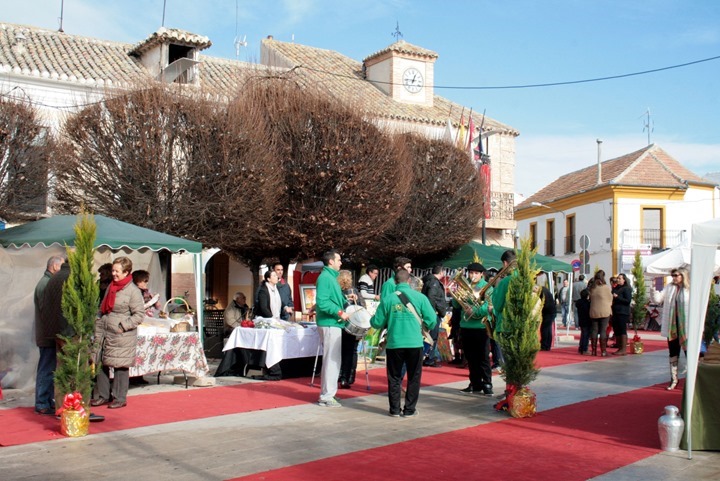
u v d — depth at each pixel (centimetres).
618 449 694
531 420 836
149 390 1036
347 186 1574
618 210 3731
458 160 1998
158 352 1017
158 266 1494
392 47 2739
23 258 1109
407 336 846
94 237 791
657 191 3750
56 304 825
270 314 1208
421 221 1933
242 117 1461
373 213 1630
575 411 893
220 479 579
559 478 592
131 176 1405
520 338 869
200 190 1421
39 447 682
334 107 1603
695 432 687
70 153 1460
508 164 2744
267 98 1606
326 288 914
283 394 1014
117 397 888
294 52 3053
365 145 1596
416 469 615
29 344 1053
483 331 1013
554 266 1869
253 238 1579
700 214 3791
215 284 2252
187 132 1412
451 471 611
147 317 1066
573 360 1494
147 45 2186
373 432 765
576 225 4094
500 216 2645
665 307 1091
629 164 3894
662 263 2031
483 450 687
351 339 1080
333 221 1581
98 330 876
